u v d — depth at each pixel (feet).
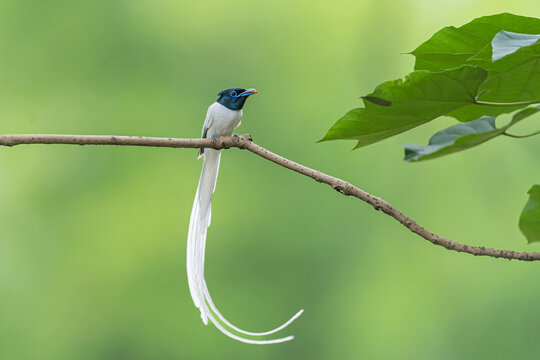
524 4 42.70
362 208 43.34
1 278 41.24
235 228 42.52
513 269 41.60
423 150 7.91
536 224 10.44
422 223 43.55
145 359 41.16
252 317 42.04
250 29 45.44
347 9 46.16
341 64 46.19
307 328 42.11
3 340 40.63
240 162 43.42
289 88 45.09
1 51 43.70
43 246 41.93
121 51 44.06
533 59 9.30
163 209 42.24
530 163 42.16
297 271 42.45
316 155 43.78
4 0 43.93
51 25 44.16
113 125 43.14
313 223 42.78
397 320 42.68
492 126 8.57
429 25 46.24
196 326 41.45
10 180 42.70
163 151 42.96
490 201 43.04
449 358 41.37
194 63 44.45
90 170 42.83
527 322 40.04
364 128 9.20
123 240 41.75
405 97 8.72
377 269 42.75
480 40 10.14
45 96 43.57
